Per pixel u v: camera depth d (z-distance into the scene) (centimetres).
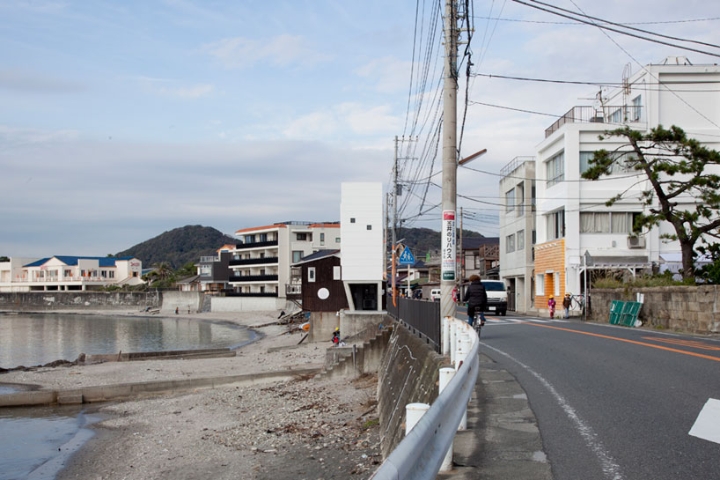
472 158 2252
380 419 1622
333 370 2578
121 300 10819
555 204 3947
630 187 3375
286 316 7156
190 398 2456
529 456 604
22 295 11656
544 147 4147
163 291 10531
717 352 1359
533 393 925
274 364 3428
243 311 8712
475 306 1711
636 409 791
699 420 724
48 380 2980
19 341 5678
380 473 258
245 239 9144
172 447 1680
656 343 1573
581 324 2523
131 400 2525
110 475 1472
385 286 4294
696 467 556
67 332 6750
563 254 3738
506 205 5259
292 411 2005
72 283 12719
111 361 3706
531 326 2295
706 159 2580
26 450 1747
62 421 2150
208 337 6103
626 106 3656
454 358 911
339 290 4441
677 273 3306
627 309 2648
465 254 7262
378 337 2558
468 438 675
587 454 605
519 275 4912
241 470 1367
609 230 3688
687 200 3622
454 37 1356
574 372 1108
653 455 596
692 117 3606
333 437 1560
